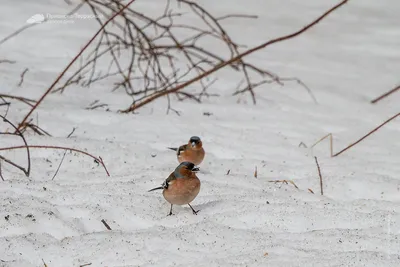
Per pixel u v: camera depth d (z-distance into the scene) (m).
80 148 11.21
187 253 7.44
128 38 19.23
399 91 16.39
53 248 7.47
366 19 22.50
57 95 14.47
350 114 14.84
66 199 8.88
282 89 16.33
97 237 7.72
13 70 15.71
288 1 24.19
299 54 19.06
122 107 14.46
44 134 12.04
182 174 8.31
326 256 7.25
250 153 12.02
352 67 18.22
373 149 12.64
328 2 24.23
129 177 10.05
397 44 20.22
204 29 20.94
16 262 7.13
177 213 8.63
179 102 14.85
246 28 21.25
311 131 13.57
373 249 7.53
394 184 10.25
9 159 10.71
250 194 9.37
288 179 10.71
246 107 14.71
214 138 12.68
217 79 16.80
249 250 7.48
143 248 7.52
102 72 16.78
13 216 8.07
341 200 9.80
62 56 17.48
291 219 8.41
